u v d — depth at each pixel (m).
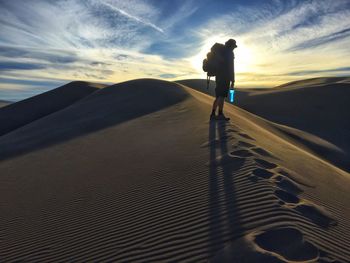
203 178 7.23
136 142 12.39
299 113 37.84
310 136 24.33
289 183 6.76
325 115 36.66
